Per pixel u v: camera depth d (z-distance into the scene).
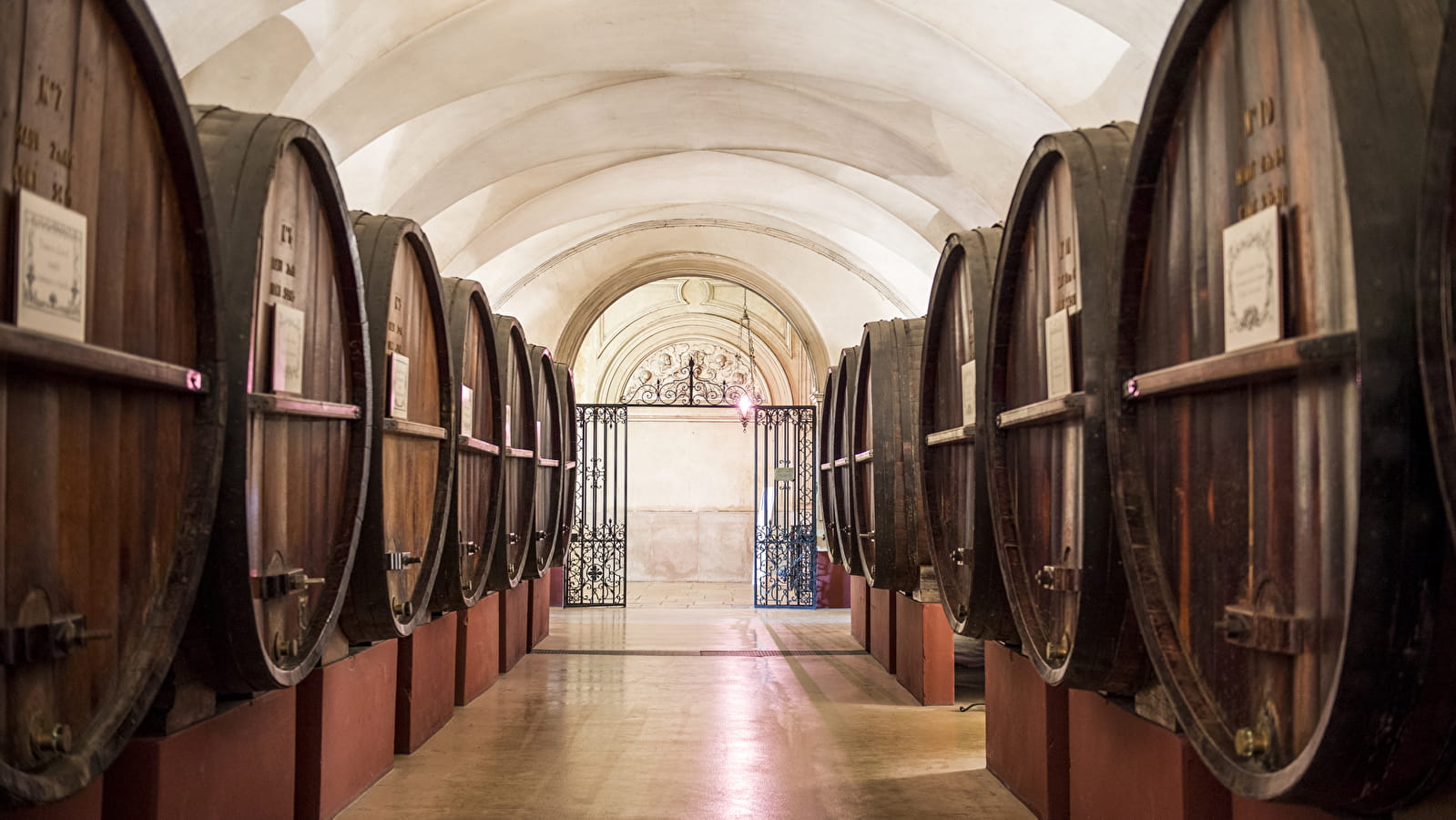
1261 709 2.50
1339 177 2.13
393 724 5.81
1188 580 2.89
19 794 2.13
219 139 3.34
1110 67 8.27
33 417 2.31
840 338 17.86
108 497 2.59
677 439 23.70
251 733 3.74
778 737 6.70
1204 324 2.77
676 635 12.53
